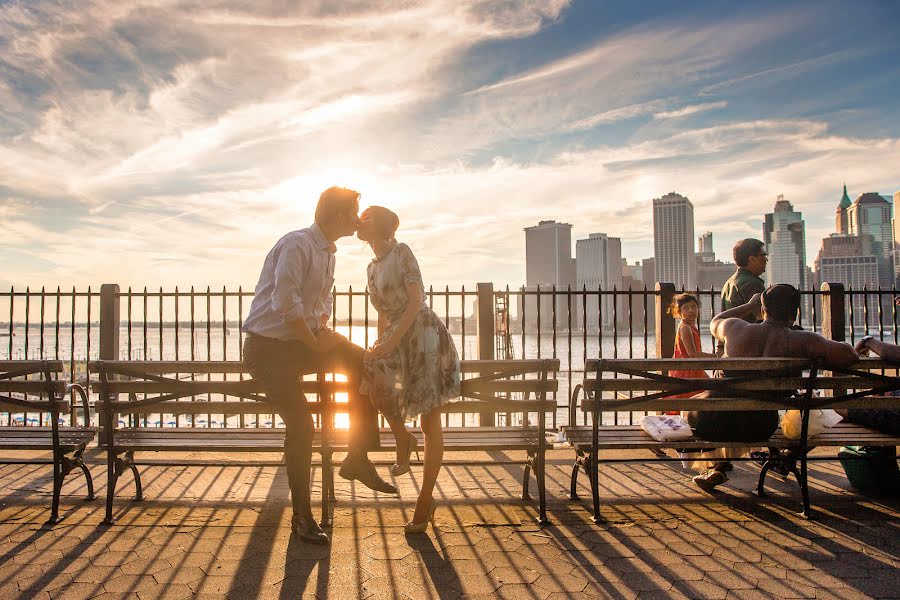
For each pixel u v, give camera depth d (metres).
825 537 3.61
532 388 3.85
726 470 5.02
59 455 3.87
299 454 3.50
